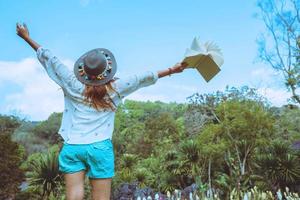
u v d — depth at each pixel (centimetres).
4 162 1140
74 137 279
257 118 1719
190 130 2155
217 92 2031
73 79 291
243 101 1853
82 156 276
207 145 1733
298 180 1792
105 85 288
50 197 1458
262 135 1767
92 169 275
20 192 1182
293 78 1966
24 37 306
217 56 307
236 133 1750
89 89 286
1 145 1154
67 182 276
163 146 2775
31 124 4478
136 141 3400
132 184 1702
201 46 307
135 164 2295
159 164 2264
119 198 1639
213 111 1956
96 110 285
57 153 1619
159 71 306
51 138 4147
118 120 4688
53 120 4406
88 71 286
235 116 1728
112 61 291
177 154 2092
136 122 4869
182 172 2002
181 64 310
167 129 3381
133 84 295
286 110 2319
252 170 1819
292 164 1778
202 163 1927
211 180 1750
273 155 1845
